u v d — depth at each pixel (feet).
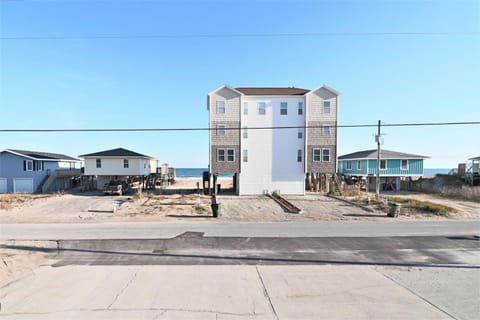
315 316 15.05
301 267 23.34
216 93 83.61
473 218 47.57
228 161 84.07
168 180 139.13
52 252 27.84
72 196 82.58
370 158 100.78
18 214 53.42
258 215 50.96
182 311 15.64
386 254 27.04
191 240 32.55
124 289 18.71
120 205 63.77
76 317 14.92
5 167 98.17
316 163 84.17
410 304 16.48
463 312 15.53
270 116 85.05
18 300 17.04
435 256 26.37
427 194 91.40
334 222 43.98
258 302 16.76
